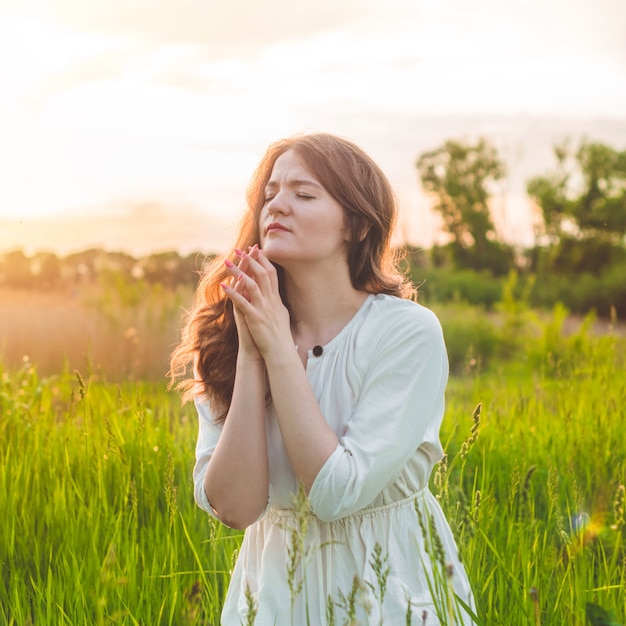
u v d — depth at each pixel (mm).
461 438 4590
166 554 3107
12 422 4512
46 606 2920
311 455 2016
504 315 15969
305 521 1844
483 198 39000
